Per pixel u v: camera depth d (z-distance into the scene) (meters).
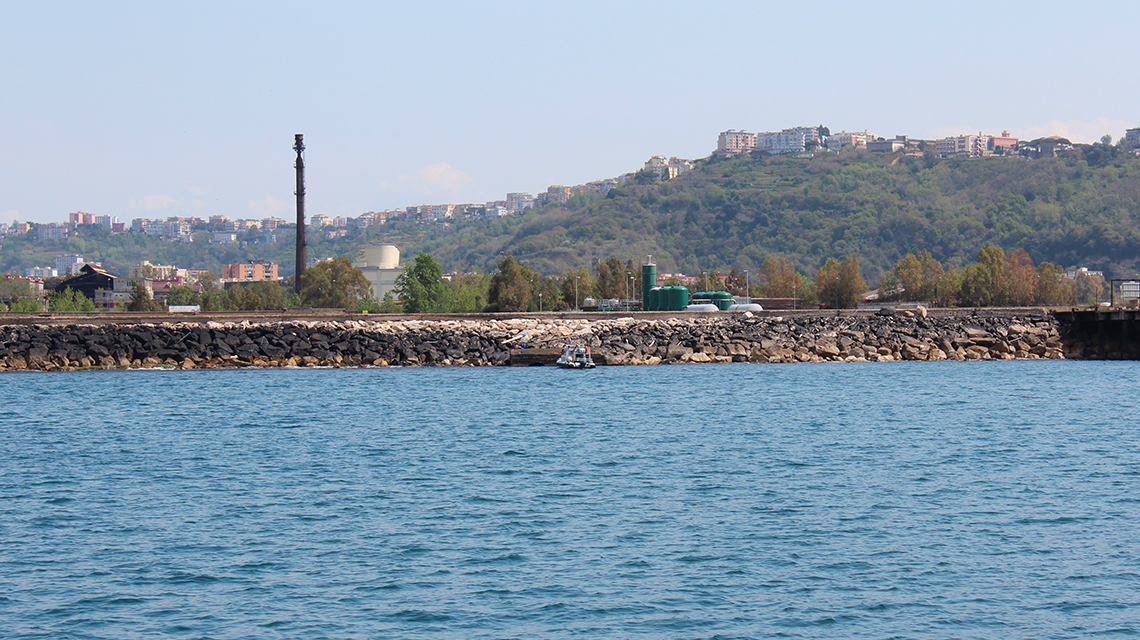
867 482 86.38
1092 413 138.00
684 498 79.69
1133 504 77.19
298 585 57.44
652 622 51.44
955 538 66.81
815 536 67.38
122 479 90.50
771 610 53.06
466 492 82.44
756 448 106.25
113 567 61.28
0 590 57.09
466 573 59.38
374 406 147.75
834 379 192.75
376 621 51.81
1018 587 56.66
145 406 149.25
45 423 131.25
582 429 121.75
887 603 54.12
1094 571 59.56
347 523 71.62
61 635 50.28
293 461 99.25
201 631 50.66
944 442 110.50
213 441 113.75
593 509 75.69
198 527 71.00
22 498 82.25
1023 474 90.38
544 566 60.59
